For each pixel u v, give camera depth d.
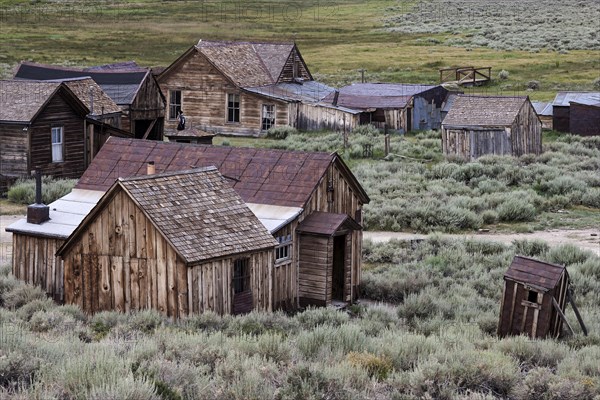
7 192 60.00
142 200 31.81
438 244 47.22
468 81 111.31
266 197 36.97
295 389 19.14
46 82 62.38
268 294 34.06
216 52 90.44
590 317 32.16
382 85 90.88
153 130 78.19
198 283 31.36
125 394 17.58
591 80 112.19
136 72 76.81
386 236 50.62
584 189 61.06
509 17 185.38
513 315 29.27
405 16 196.75
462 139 71.50
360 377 20.75
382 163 70.06
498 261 43.47
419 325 31.22
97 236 32.69
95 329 28.77
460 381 21.00
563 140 80.06
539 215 56.09
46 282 36.69
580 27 162.00
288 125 86.94
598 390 21.02
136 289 32.06
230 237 32.62
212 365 21.81
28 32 161.25
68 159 63.47
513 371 22.19
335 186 38.34
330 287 36.31
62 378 18.70
